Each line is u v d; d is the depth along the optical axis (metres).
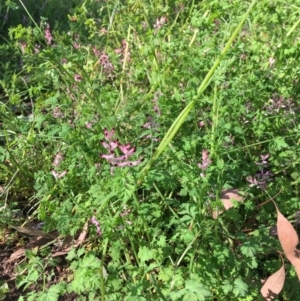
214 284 0.33
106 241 0.30
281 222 0.35
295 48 0.43
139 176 0.30
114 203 0.34
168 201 0.34
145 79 0.52
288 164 0.41
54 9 0.82
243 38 0.52
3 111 0.46
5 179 0.47
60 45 0.37
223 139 0.37
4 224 0.43
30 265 0.34
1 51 0.63
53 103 0.39
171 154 0.35
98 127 0.38
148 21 0.55
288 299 0.36
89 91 0.44
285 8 0.49
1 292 0.38
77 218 0.35
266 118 0.40
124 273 0.37
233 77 0.42
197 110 0.42
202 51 0.44
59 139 0.43
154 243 0.35
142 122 0.41
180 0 0.56
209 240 0.35
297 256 0.34
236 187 0.40
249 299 0.33
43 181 0.41
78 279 0.30
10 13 0.79
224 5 0.46
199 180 0.34
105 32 0.56
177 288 0.32
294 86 0.46
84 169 0.37
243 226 0.41
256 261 0.36
